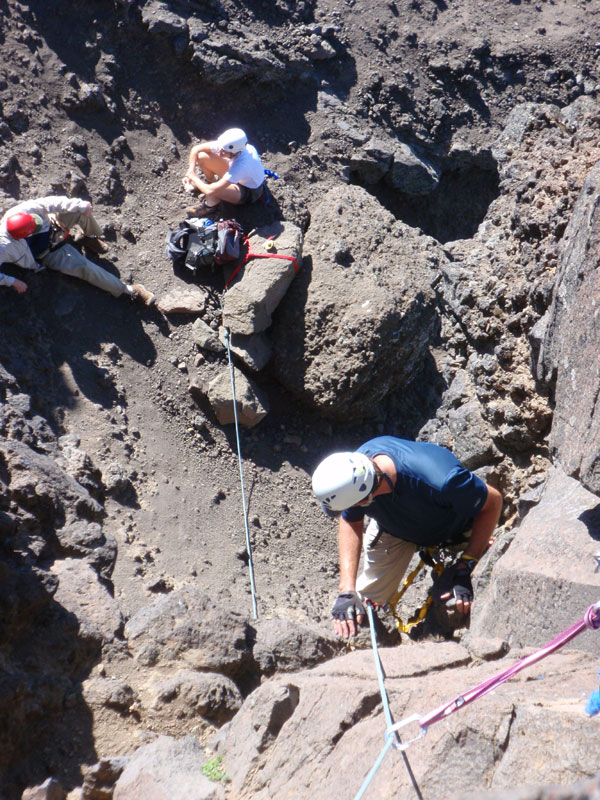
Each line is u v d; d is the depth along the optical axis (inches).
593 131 265.6
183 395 319.0
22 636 152.4
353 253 339.0
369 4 423.8
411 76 417.7
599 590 142.0
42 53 352.5
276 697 127.5
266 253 329.7
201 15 375.9
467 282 275.1
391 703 118.4
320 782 114.0
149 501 283.0
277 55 387.2
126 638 162.7
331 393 327.9
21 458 204.7
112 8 365.4
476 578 194.9
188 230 330.3
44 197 317.7
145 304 325.1
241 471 301.1
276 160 383.2
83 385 296.5
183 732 146.6
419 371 354.3
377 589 180.9
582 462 155.5
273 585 283.1
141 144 362.9
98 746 143.2
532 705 107.6
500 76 429.1
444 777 103.3
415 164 403.9
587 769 97.0
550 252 243.9
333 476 142.1
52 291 306.7
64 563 181.8
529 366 245.9
